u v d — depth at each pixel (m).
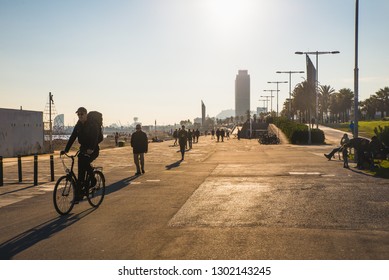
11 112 52.03
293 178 22.59
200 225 11.92
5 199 16.94
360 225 11.79
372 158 26.06
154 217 13.09
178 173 26.12
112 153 52.25
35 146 58.03
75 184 14.08
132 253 9.37
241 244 9.93
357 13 33.03
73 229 11.60
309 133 72.88
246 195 17.14
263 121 167.00
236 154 45.81
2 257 9.23
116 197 17.06
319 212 13.58
